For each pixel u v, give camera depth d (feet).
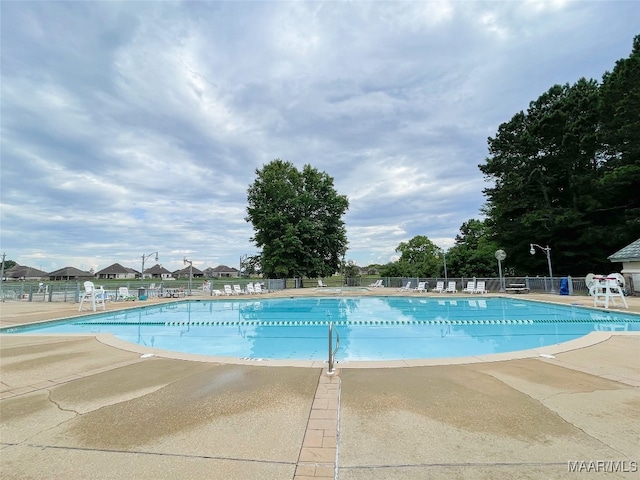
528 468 8.37
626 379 15.69
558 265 98.63
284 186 141.59
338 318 52.60
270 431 10.70
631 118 75.46
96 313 49.62
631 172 77.15
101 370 18.20
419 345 33.32
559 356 20.30
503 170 105.40
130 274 293.02
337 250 152.76
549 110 96.48
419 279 101.91
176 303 70.95
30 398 13.93
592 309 46.75
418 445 9.66
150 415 12.08
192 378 16.60
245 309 64.80
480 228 174.29
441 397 13.58
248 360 20.26
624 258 64.54
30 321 40.32
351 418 11.64
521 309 58.85
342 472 8.30
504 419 11.37
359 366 18.48
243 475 8.19
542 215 90.74
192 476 8.15
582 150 90.07
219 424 11.27
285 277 142.31
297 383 15.64
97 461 8.91
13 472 8.39
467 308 61.98
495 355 20.76
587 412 11.85
